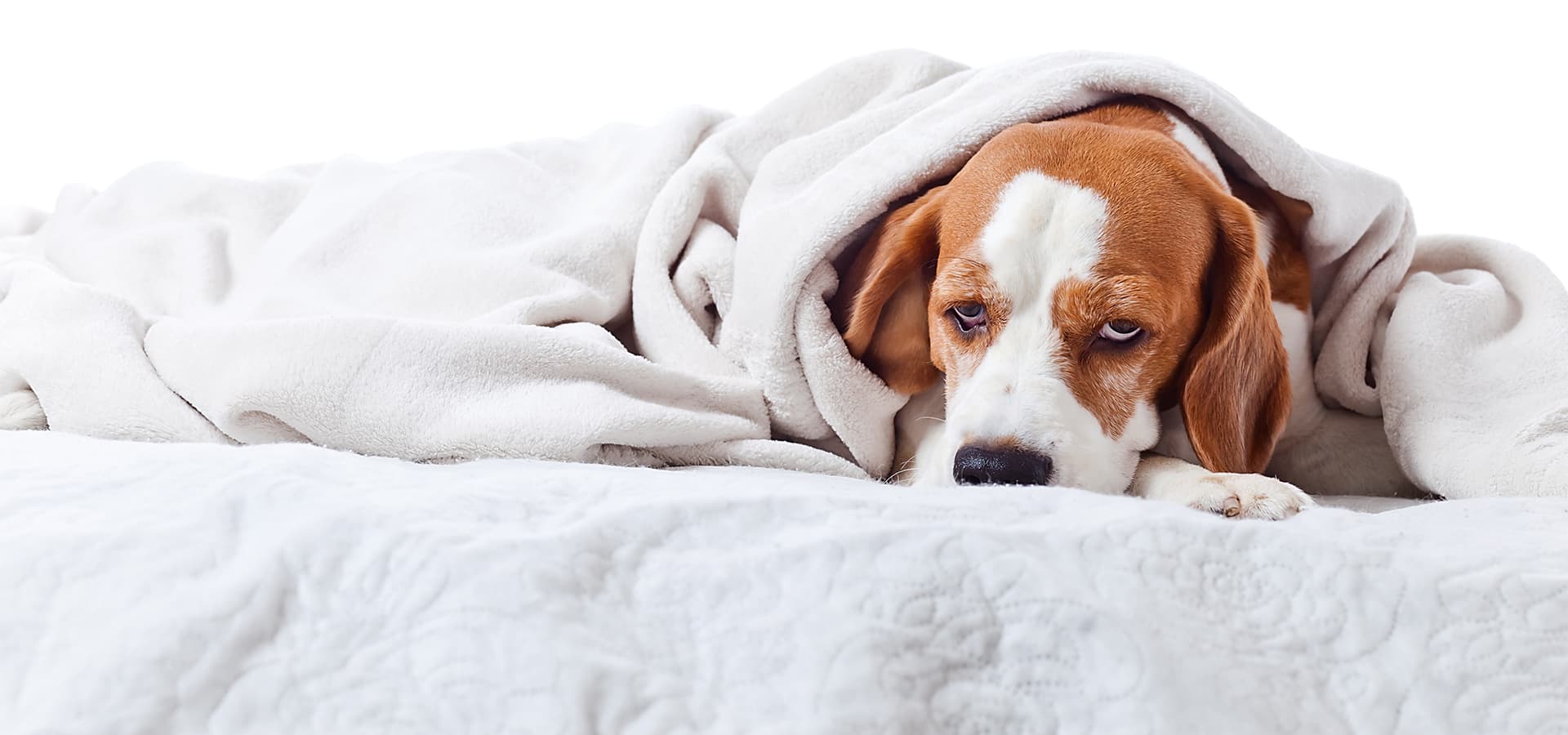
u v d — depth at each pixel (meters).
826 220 1.79
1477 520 1.31
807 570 1.04
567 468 1.43
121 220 2.56
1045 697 0.98
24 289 1.96
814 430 1.89
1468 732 0.98
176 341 1.79
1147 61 1.87
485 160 2.45
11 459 1.28
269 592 1.02
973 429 1.52
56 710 0.96
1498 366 1.77
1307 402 1.94
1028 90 1.82
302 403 1.67
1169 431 1.72
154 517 1.12
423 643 0.99
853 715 0.94
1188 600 1.04
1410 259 1.98
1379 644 1.02
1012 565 1.04
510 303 1.96
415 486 1.23
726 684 0.98
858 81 2.26
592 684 0.95
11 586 1.05
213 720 0.96
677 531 1.10
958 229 1.65
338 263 2.23
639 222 2.16
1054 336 1.58
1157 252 1.58
